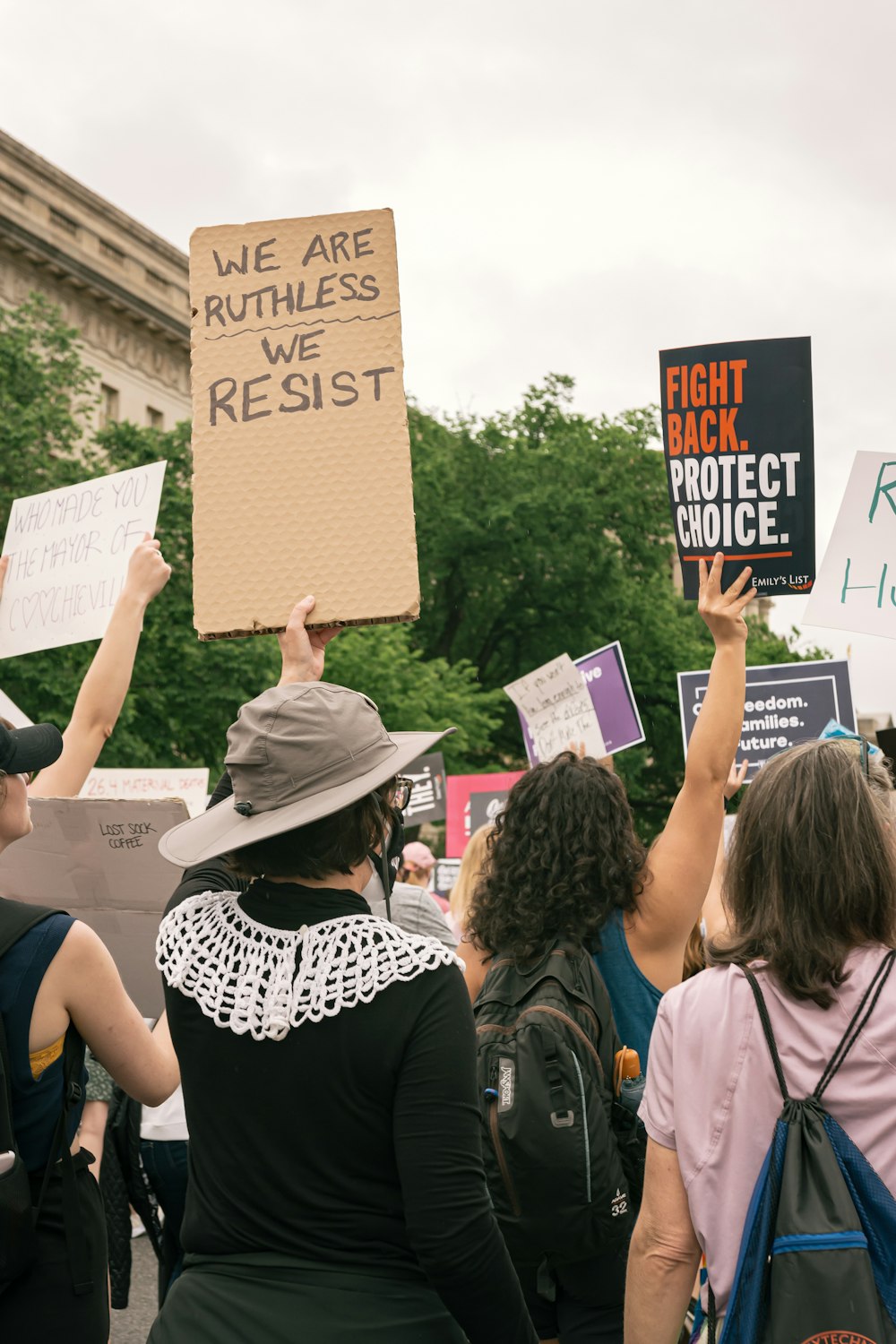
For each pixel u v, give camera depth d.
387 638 25.39
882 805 1.96
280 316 2.38
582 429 31.56
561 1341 2.55
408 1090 1.74
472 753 32.16
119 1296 3.65
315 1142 1.77
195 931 1.94
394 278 2.37
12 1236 2.04
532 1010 2.53
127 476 3.68
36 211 32.03
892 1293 1.71
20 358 21.27
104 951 2.23
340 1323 1.70
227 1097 1.82
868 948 1.90
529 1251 2.45
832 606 4.09
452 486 30.00
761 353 3.16
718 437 3.17
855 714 6.92
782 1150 1.79
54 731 2.36
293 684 2.00
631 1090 2.52
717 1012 1.91
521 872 2.72
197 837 1.96
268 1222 1.78
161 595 20.78
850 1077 1.81
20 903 2.23
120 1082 2.31
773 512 3.14
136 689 20.44
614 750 7.33
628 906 2.72
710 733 2.73
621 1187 2.43
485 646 32.03
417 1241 1.70
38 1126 2.15
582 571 30.02
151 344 36.34
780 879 1.93
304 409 2.34
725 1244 1.83
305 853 1.90
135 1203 3.64
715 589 2.88
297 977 1.81
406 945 1.82
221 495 2.34
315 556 2.30
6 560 3.86
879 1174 1.77
